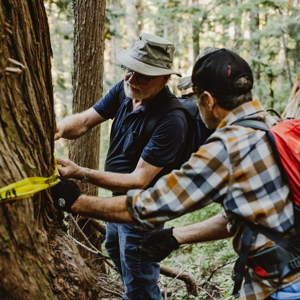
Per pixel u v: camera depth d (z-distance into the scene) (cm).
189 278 299
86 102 334
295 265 129
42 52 144
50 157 150
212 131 221
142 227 139
